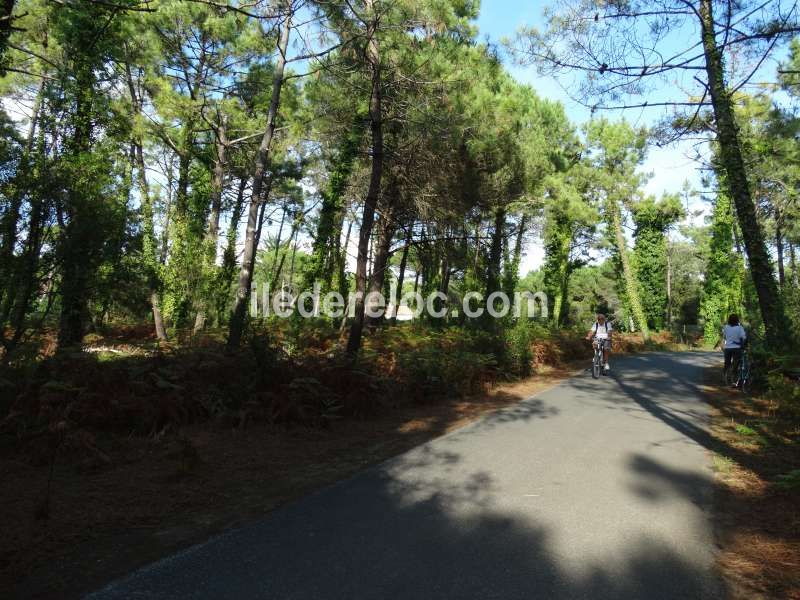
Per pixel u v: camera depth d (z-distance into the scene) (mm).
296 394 7637
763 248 10578
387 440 7039
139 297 9602
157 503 4516
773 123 12875
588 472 5504
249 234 11086
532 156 19281
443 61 13023
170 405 6887
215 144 22406
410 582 3129
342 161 18500
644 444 6781
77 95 9680
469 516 4238
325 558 3455
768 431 7480
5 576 3201
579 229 37719
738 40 5805
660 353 26078
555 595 2996
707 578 3246
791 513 4395
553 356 17328
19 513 4148
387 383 9523
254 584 3104
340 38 11602
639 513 4363
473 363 11484
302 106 18953
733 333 12680
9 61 7809
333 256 21828
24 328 7871
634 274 42031
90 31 10445
